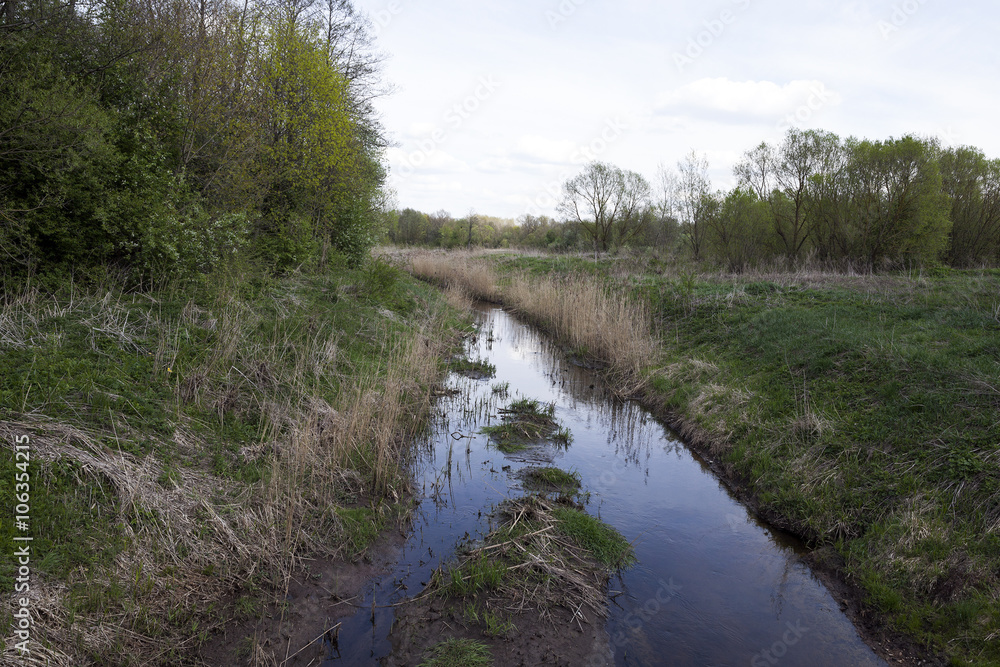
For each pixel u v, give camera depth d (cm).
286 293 1031
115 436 507
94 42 828
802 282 1409
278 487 541
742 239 2159
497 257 3028
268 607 435
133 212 779
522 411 930
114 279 778
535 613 455
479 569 488
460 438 816
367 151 1964
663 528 600
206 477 529
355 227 1573
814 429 686
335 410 736
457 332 1468
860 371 775
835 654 424
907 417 640
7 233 663
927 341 815
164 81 930
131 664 351
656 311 1382
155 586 408
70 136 689
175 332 725
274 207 1258
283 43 1233
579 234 3569
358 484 626
